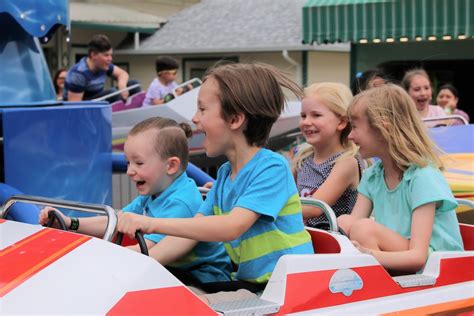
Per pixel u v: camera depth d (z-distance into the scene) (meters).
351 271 2.90
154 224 2.82
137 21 18.50
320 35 14.10
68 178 4.96
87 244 2.56
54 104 5.48
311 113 4.39
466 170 5.64
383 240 3.40
